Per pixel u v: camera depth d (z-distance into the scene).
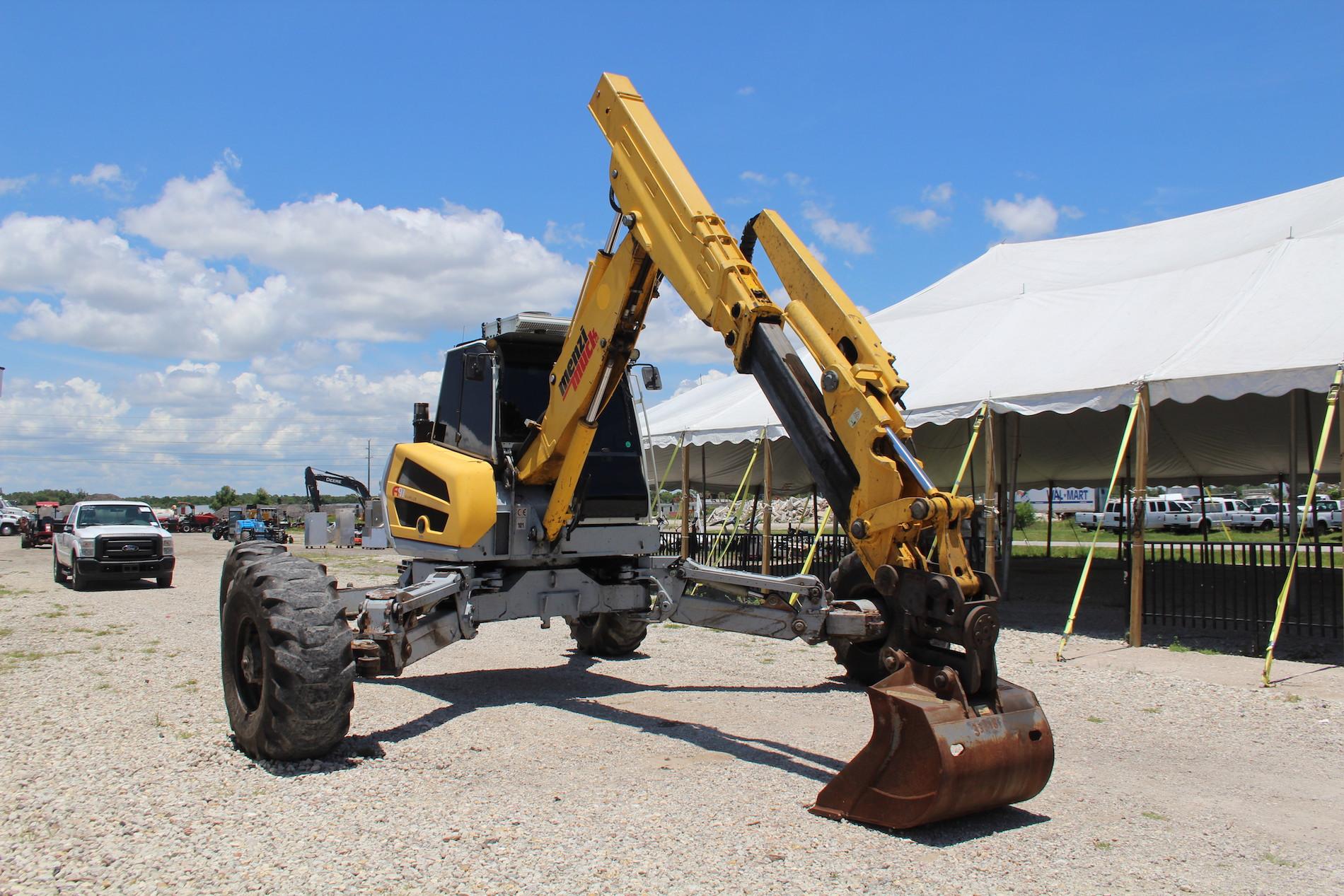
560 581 7.52
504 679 8.49
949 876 3.97
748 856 4.16
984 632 4.38
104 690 7.86
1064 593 16.25
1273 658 9.55
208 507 59.72
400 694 7.79
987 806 4.50
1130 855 4.29
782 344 5.22
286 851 4.19
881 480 4.64
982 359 13.22
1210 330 10.84
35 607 14.66
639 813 4.73
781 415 5.18
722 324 5.45
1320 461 8.71
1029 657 9.68
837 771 5.51
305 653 5.47
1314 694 7.84
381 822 4.59
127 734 6.33
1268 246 12.34
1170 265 14.04
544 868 4.02
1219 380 9.52
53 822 4.57
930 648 4.66
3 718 6.82
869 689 4.57
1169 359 10.45
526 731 6.51
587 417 6.74
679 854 4.17
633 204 6.14
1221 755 6.08
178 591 17.66
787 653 9.80
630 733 6.44
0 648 10.33
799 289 5.25
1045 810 4.91
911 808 4.31
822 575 15.20
